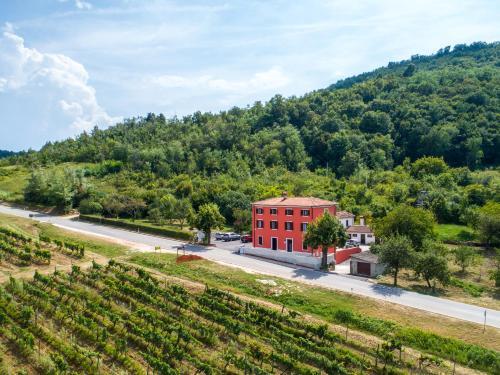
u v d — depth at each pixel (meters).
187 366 34.91
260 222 76.00
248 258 69.94
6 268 54.50
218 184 122.56
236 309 46.44
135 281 50.53
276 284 55.00
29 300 43.78
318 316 46.84
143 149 167.88
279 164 156.50
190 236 82.56
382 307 48.22
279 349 38.06
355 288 54.66
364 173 138.00
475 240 90.88
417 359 37.59
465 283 60.69
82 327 38.69
